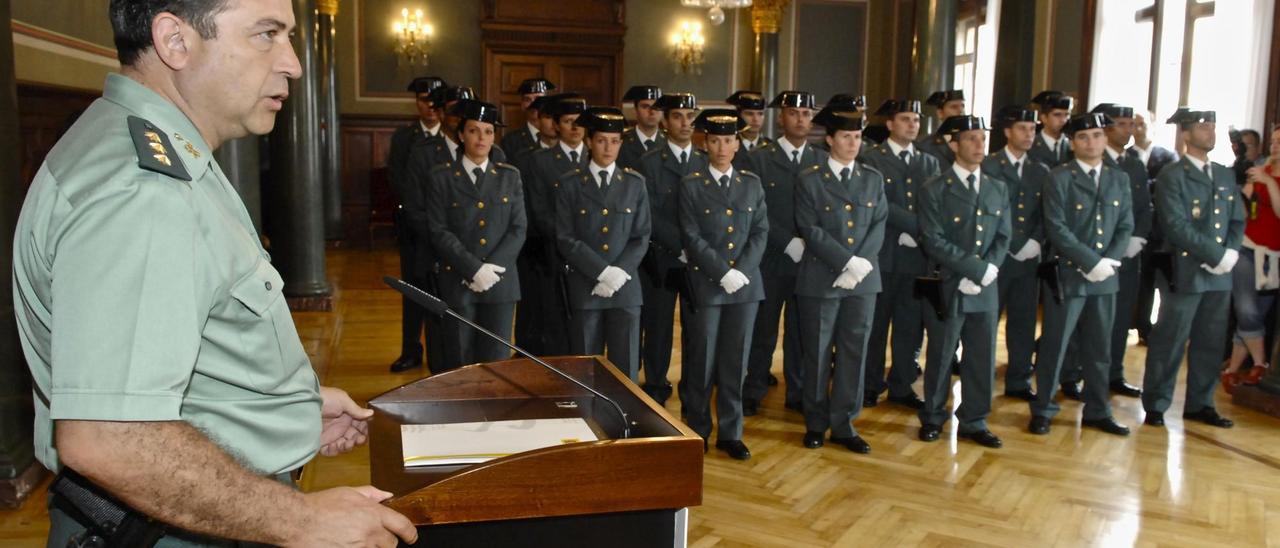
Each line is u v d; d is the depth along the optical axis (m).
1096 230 4.20
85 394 0.87
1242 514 3.35
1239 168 5.62
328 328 5.93
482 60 10.98
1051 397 4.28
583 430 1.52
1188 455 3.99
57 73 4.13
